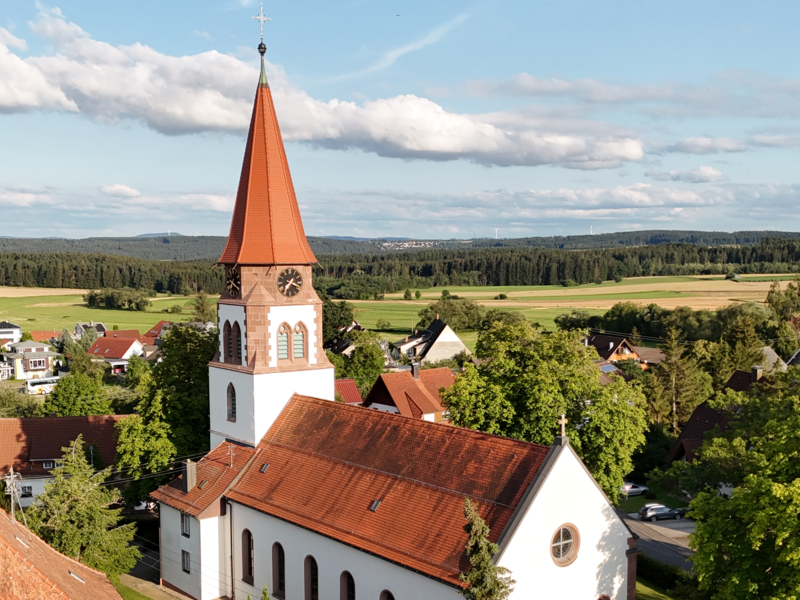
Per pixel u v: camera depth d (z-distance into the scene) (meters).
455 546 31.89
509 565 30.31
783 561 29.50
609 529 33.84
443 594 31.28
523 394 52.22
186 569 45.84
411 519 34.56
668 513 64.44
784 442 33.38
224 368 47.50
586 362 54.12
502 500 31.98
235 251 45.59
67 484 42.06
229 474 45.22
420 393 84.38
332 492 39.06
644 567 47.81
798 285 148.38
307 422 44.50
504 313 186.38
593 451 50.84
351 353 127.38
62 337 183.88
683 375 88.19
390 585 33.97
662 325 155.88
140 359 136.88
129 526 44.78
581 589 33.00
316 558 38.12
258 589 42.44
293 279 46.28
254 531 42.47
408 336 177.12
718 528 32.19
